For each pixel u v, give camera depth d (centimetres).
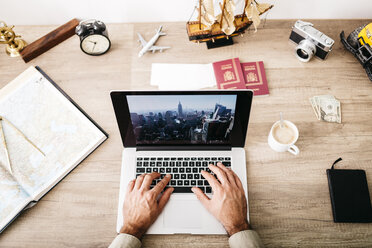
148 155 82
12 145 83
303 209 77
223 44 98
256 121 88
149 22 103
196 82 93
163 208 77
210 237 75
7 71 94
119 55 97
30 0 102
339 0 103
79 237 75
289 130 82
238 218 73
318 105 89
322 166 82
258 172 81
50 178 80
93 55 96
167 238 74
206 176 78
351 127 87
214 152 82
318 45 91
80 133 85
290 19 104
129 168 81
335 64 95
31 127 86
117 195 79
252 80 92
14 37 93
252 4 84
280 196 79
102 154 84
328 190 80
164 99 73
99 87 93
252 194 79
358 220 75
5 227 74
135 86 93
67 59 96
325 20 103
